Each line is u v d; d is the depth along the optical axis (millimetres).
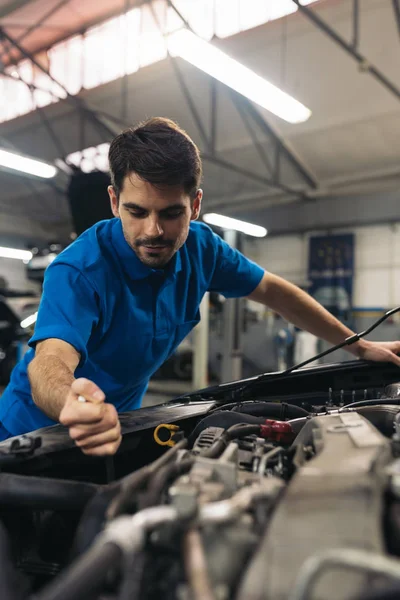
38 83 7586
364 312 8445
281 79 6164
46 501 590
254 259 9711
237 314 4566
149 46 6508
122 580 419
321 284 8844
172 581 420
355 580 348
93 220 2977
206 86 6383
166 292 1073
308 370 1247
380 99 6043
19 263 10633
